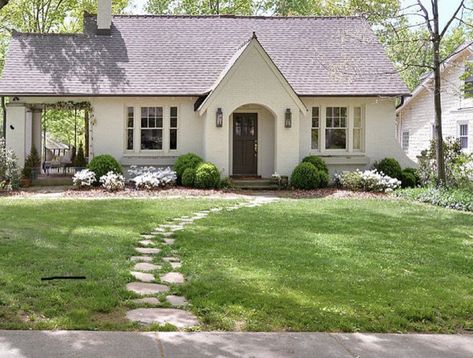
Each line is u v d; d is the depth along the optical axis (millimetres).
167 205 14648
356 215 13156
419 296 6180
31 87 19719
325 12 31250
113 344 4531
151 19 23406
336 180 20500
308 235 10242
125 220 11805
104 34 22391
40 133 22828
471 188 17047
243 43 21844
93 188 18641
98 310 5430
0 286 6121
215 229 10758
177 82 20734
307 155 21031
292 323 5176
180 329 4961
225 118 19516
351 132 21219
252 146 21297
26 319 5117
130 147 20812
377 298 6035
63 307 5449
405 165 21328
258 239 9680
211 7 35719
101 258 7797
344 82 21016
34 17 30125
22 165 20016
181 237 9781
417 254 8695
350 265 7730
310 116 21000
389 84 21109
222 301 5770
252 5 36125
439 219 12750
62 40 21875
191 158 19734
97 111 20359
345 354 4480
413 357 4461
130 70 20953
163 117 20734
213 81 20953
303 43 22781
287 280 6715
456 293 6398
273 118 21109
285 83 19688
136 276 6906
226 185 19406
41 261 7395
